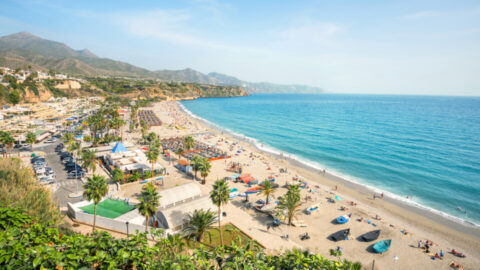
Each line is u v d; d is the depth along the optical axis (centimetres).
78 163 7494
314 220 5366
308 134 15275
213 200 4212
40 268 1238
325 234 4856
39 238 1572
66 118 15638
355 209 5931
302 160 10119
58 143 10094
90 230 4238
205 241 4209
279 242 4372
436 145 12294
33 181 4103
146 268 1593
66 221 4441
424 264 4088
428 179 8038
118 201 5069
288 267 1755
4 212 1728
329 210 5838
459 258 4250
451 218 5675
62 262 1352
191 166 7800
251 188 6700
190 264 1642
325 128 17300
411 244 4612
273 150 11612
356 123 19562
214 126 18125
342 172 8756
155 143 9188
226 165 8875
